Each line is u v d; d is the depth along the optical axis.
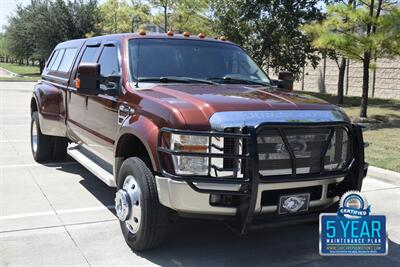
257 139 4.01
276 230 5.41
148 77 5.27
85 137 6.32
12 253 4.54
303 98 4.82
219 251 4.75
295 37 21.33
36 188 6.75
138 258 4.50
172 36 5.91
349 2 16.00
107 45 6.04
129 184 4.62
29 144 10.18
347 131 4.57
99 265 4.33
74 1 43.44
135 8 38.31
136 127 4.54
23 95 22.92
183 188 4.00
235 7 21.73
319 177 4.30
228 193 4.00
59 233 5.07
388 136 11.73
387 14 13.45
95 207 5.96
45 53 43.28
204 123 4.08
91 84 5.21
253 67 6.10
